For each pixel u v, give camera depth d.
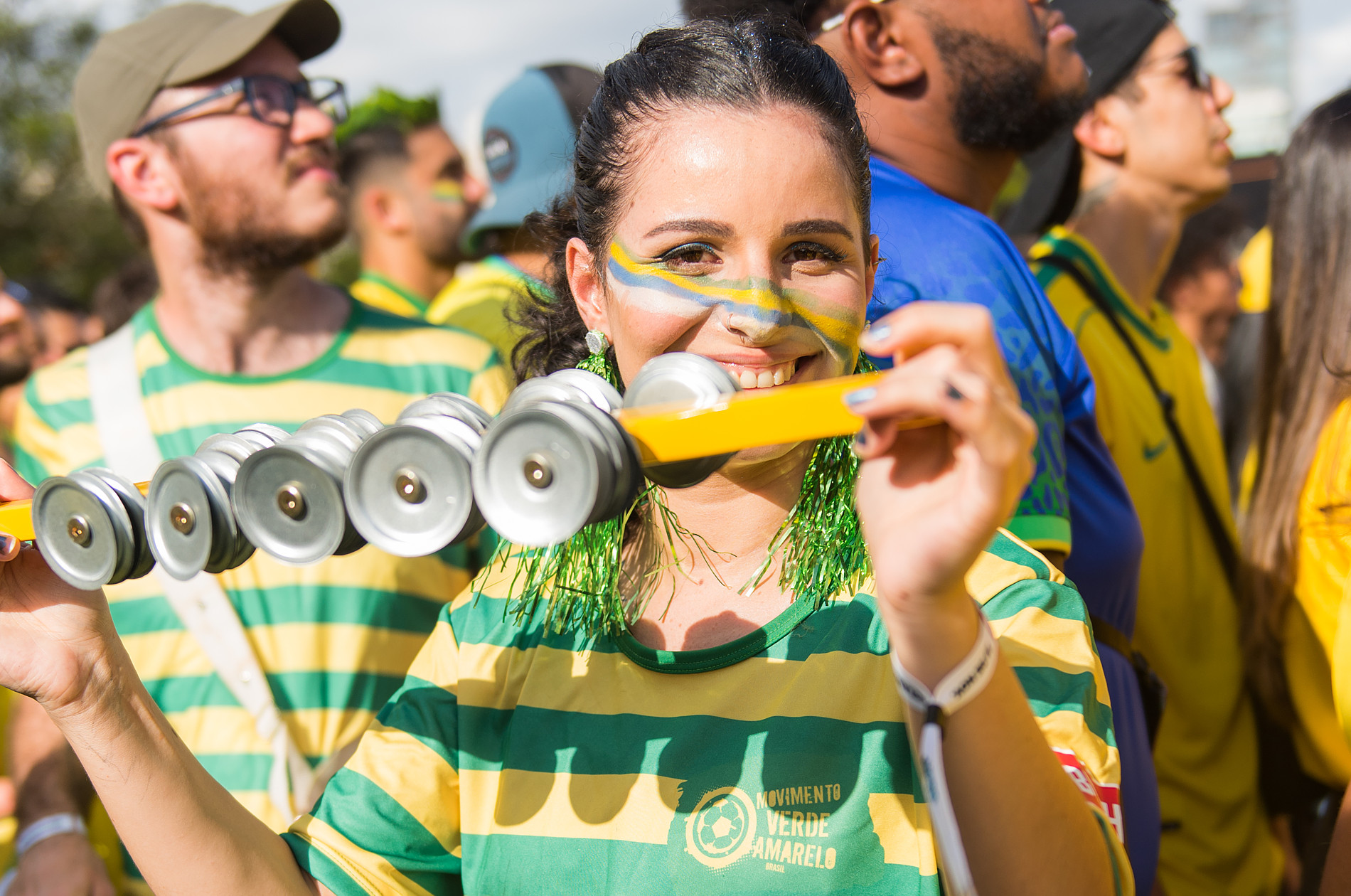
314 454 0.98
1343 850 1.63
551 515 0.88
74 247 16.95
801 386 0.88
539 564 1.32
